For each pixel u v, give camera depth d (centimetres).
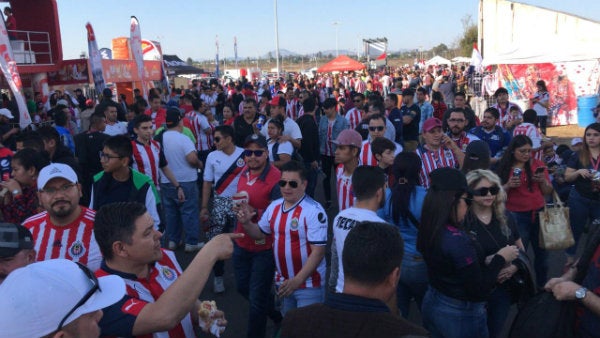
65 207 315
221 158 541
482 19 2100
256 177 463
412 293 404
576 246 578
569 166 575
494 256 323
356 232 205
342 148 483
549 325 276
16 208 406
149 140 600
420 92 1076
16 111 1238
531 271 346
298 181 375
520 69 1888
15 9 1661
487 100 1852
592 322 265
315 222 369
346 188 497
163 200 695
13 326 154
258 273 427
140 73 1705
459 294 314
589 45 1625
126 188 434
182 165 671
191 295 210
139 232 232
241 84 2233
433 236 314
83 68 1681
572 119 1820
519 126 691
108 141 420
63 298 163
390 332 183
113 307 207
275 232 388
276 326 458
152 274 253
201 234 770
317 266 369
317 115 1460
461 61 5491
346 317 189
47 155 500
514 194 500
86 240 326
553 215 482
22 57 1488
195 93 1823
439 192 316
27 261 257
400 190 376
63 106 1110
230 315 527
